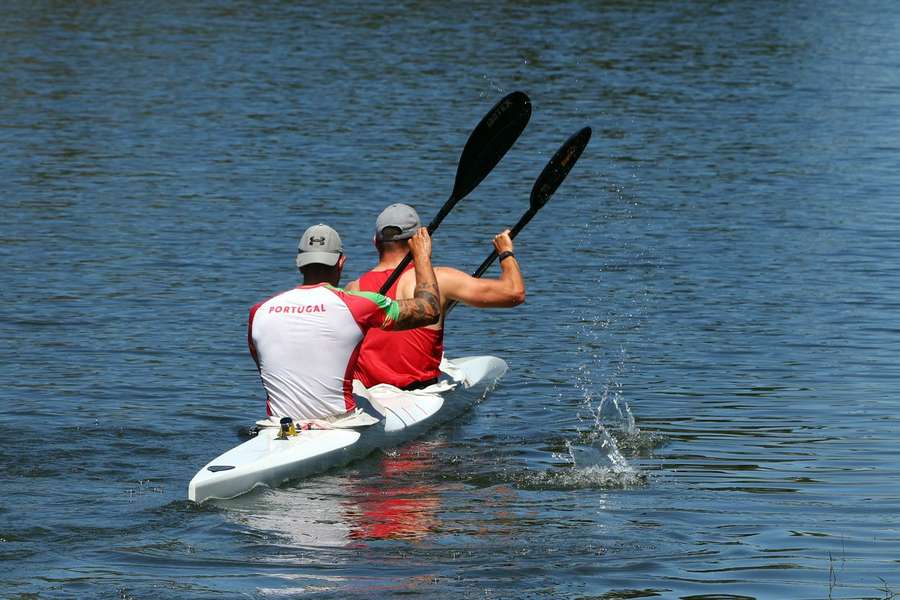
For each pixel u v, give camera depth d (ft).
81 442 93.66
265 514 77.82
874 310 141.18
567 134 269.23
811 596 64.64
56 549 70.69
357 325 89.86
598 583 66.03
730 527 75.72
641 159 243.19
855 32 467.11
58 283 149.79
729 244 175.83
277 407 91.61
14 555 69.62
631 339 130.00
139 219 186.19
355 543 72.23
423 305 89.97
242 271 157.69
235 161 232.73
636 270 161.27
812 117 294.46
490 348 127.65
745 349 125.80
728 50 411.95
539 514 78.13
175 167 226.58
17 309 137.69
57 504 79.10
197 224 183.52
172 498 81.05
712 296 148.15
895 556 70.69
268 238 175.73
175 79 332.60
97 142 249.14
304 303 90.38
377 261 165.68
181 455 91.45
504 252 104.06
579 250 172.35
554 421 102.94
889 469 88.79
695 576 67.21
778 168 234.79
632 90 329.93
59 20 448.24
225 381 113.60
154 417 101.40
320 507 79.61
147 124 270.46
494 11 495.00
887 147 256.93
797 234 182.19
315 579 66.03
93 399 106.22
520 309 143.23
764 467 89.45
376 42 410.11
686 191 214.07
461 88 326.44
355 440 90.02
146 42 401.49
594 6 518.78
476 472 88.48
